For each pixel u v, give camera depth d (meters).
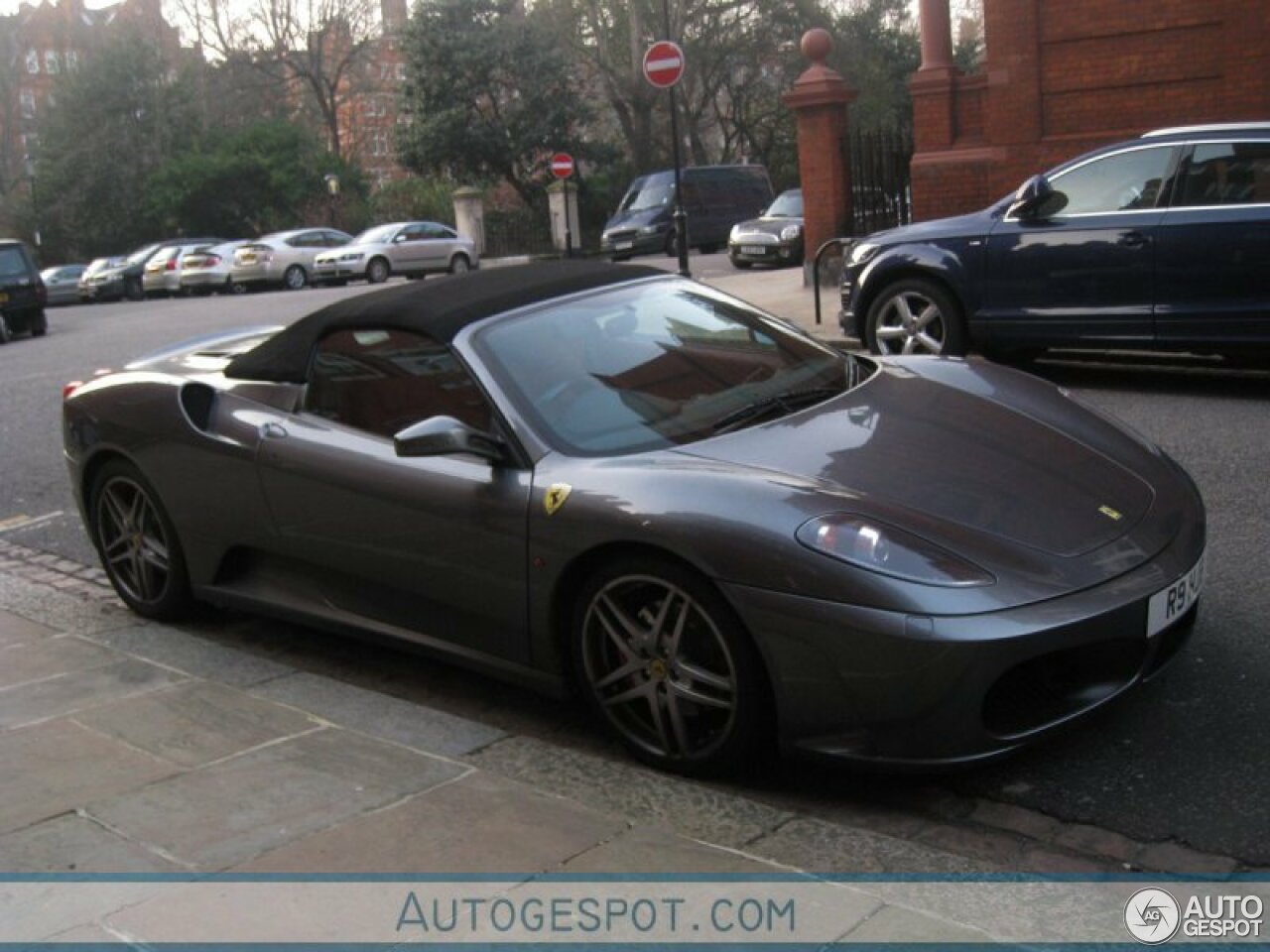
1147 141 8.10
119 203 55.12
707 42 43.75
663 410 4.08
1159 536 3.60
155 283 35.34
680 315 4.61
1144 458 4.04
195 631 5.27
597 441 3.94
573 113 42.91
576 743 4.06
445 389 4.18
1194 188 7.88
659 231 30.28
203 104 56.88
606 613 3.72
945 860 3.11
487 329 4.27
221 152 50.62
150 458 5.05
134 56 56.00
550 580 3.79
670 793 3.55
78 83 55.72
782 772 3.68
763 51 44.59
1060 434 4.05
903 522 3.39
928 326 9.08
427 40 41.88
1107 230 8.13
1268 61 11.59
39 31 77.69
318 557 4.54
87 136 55.53
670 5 42.22
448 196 47.84
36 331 21.08
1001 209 8.77
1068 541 3.45
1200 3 11.80
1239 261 7.69
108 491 5.36
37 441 9.80
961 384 4.48
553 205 37.16
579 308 4.46
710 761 3.56
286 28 56.22
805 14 43.59
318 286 34.66
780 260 22.83
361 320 4.53
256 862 3.10
